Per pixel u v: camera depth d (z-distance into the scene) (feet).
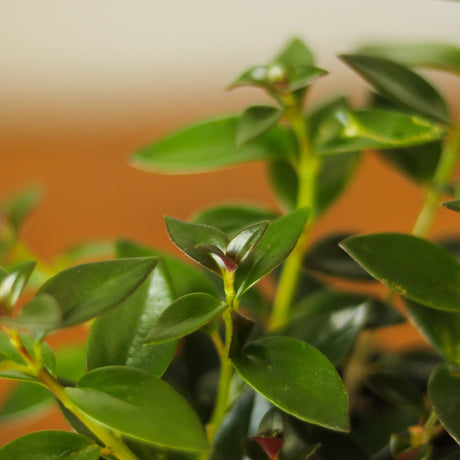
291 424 1.21
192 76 3.24
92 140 3.33
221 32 3.10
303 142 1.31
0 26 3.10
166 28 3.11
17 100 3.34
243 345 1.11
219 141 1.35
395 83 1.23
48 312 1.02
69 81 3.29
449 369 1.14
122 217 2.97
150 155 1.34
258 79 1.26
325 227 2.85
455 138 1.37
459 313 1.20
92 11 3.07
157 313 1.16
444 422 1.10
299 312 1.36
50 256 2.84
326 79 3.12
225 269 1.10
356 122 1.29
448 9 2.92
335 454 1.19
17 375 1.09
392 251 1.14
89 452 1.11
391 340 2.41
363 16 2.99
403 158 1.42
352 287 2.14
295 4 3.00
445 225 2.65
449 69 1.37
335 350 1.20
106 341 1.15
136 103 3.33
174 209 3.00
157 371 1.14
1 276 1.08
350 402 1.36
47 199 3.03
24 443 1.11
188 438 1.06
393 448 1.16
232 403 1.22
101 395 1.09
